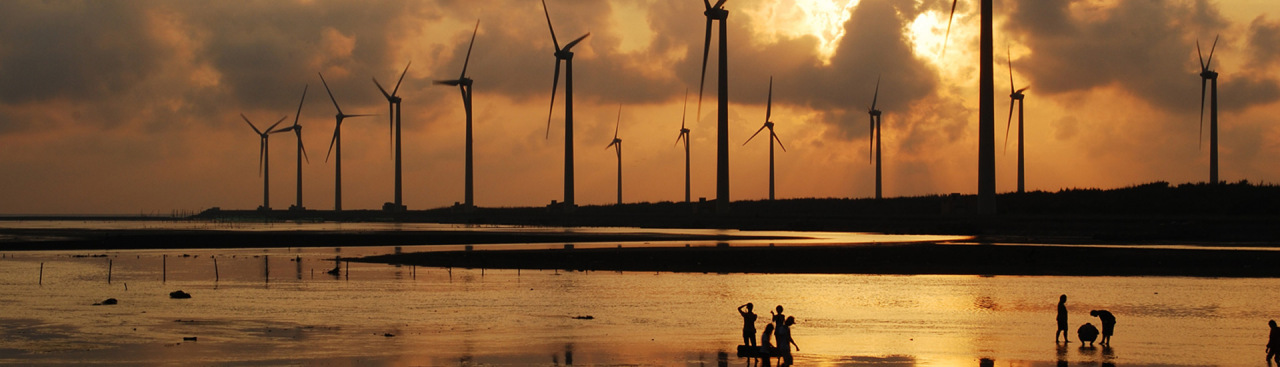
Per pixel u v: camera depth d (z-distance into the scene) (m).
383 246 100.12
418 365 30.17
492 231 145.62
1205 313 44.47
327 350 32.78
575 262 73.62
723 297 50.12
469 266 71.12
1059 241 102.88
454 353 32.38
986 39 138.75
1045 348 34.44
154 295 50.31
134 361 30.62
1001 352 33.44
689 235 125.88
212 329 37.59
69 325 38.56
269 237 119.06
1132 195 158.38
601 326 39.03
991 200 140.00
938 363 31.25
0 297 49.22
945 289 54.78
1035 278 62.00
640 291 52.94
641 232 141.88
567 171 196.38
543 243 103.06
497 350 33.06
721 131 173.62
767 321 40.94
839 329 38.75
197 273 65.06
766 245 93.88
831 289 54.50
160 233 139.00
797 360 31.64
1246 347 34.78
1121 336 37.25
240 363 30.30
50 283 57.56
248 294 50.97
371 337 35.75
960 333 37.72
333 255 84.88
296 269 68.56
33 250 95.62
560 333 37.06
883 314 43.47
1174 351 33.88
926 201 194.12
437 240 111.88
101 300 47.84
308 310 43.94
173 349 32.84
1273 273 65.38
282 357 31.39
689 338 35.97
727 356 32.25
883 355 32.69
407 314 42.59
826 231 143.88
